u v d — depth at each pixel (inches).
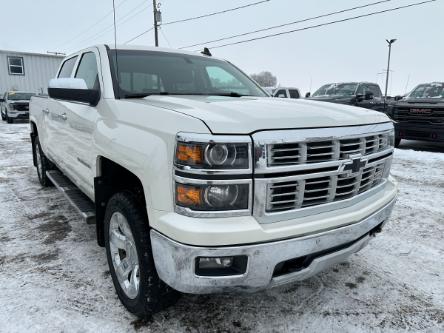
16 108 722.8
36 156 223.3
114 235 99.3
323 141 78.8
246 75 158.7
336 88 512.7
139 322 92.9
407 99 386.9
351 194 88.9
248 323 93.6
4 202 190.2
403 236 150.3
